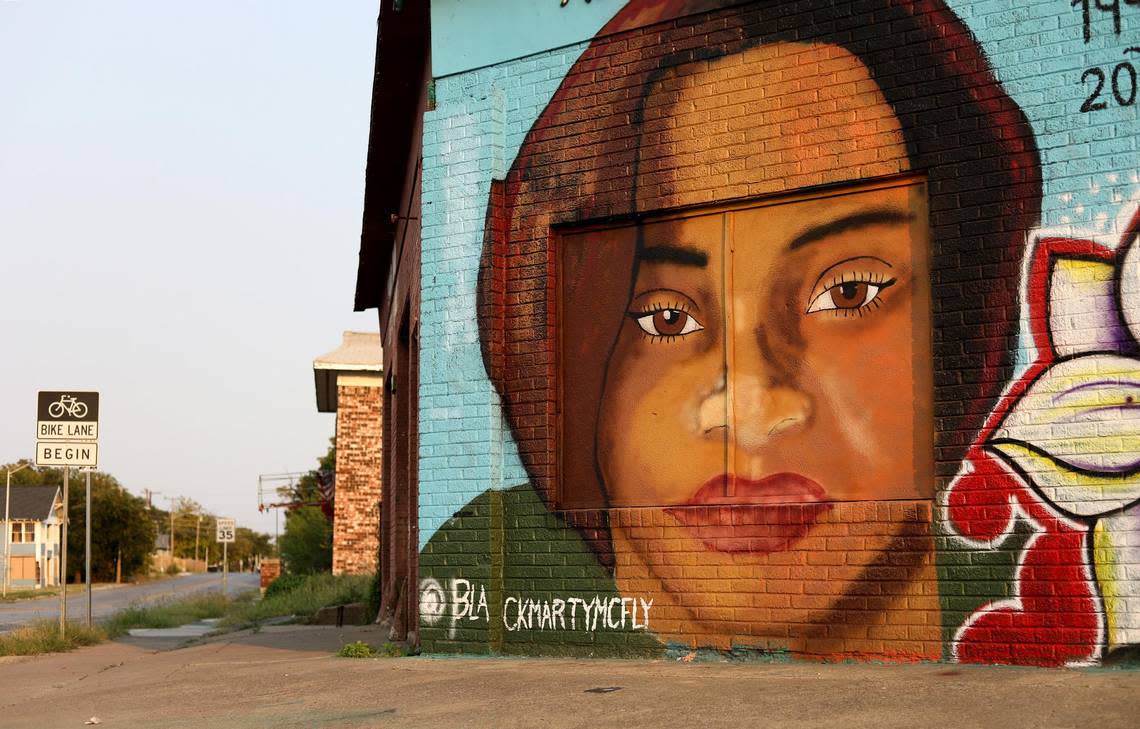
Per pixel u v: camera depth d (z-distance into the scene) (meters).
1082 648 7.48
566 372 10.02
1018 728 5.62
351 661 10.41
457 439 10.22
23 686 10.84
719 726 6.19
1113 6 7.79
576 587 9.56
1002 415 7.90
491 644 9.83
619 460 9.67
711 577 8.95
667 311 9.59
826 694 6.79
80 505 91.12
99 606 36.53
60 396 16.39
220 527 41.03
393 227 18.16
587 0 10.08
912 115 8.44
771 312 9.09
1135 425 7.47
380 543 20.88
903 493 8.38
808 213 8.98
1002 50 8.13
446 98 10.71
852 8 8.75
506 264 10.30
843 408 8.70
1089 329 7.66
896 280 8.57
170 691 9.38
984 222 8.09
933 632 8.00
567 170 10.03
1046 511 7.69
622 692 7.39
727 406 9.21
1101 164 7.72
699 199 9.34
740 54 9.24
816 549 8.53
